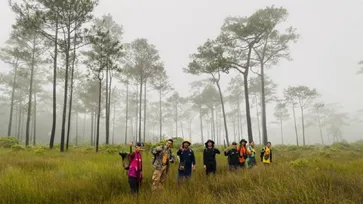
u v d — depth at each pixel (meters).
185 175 7.45
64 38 18.95
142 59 30.17
